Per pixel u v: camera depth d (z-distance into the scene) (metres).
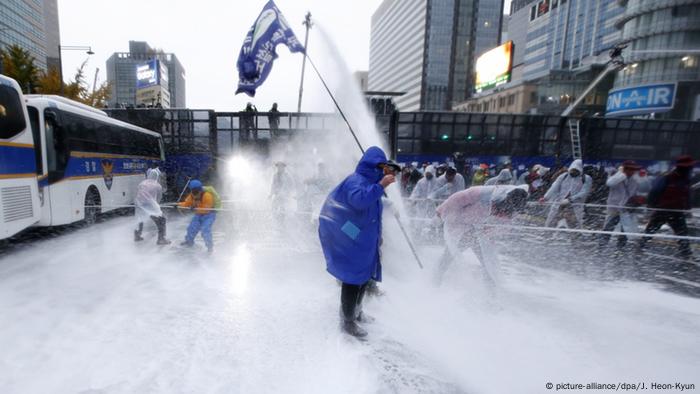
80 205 7.13
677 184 5.83
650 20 48.50
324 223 2.77
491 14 109.88
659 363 2.49
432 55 109.75
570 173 7.34
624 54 46.03
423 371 2.34
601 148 13.23
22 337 2.83
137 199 6.13
